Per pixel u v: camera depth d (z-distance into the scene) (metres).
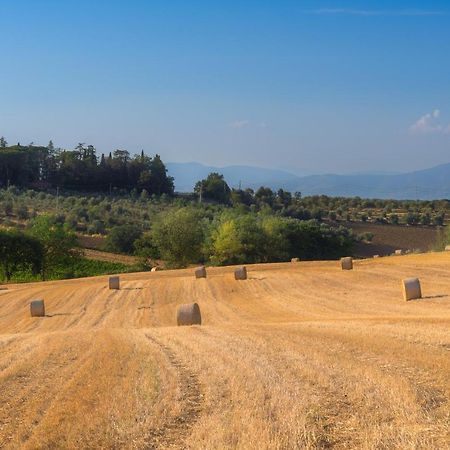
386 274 42.38
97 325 32.81
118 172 187.00
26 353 16.53
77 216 120.75
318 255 103.88
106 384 11.90
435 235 122.94
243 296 40.31
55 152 190.50
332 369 12.02
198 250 91.50
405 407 9.19
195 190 183.75
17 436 9.13
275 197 180.88
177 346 16.41
